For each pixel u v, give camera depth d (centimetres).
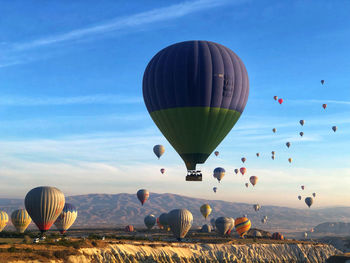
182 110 5769
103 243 7656
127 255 7631
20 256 5266
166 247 9375
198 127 5828
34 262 5291
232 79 5847
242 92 6009
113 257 7125
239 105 6022
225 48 6078
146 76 6112
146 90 6109
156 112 6041
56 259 5681
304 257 12225
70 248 6444
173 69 5766
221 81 5753
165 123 5978
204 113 5762
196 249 10656
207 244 11050
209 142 5966
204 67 5728
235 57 6053
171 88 5766
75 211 11450
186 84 5712
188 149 5984
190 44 5938
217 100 5775
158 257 8425
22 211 11506
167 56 5900
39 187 7731
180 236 11750
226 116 5903
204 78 5706
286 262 11738
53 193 7644
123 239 9744
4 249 5459
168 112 5862
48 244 6512
